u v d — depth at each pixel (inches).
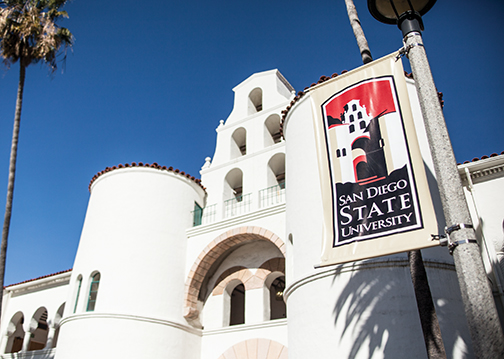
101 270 618.8
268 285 645.3
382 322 367.2
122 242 636.7
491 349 174.2
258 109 956.6
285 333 572.4
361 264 399.5
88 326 572.4
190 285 649.6
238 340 606.5
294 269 465.7
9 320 875.4
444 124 230.4
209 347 626.8
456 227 202.2
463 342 357.7
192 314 631.8
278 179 789.2
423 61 252.2
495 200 499.5
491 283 454.0
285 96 916.0
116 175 705.0
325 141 349.1
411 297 371.6
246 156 787.4
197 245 677.3
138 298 599.2
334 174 331.6
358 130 337.4
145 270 622.8
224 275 681.0
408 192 291.1
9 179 538.9
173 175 727.1
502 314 435.8
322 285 417.7
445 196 212.4
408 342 352.2
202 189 775.7
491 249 473.1
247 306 630.5
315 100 371.6
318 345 393.7
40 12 623.8
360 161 324.8
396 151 311.3
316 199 478.9
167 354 581.0
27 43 598.2
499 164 508.1
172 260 653.9
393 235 282.4
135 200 677.9
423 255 396.8
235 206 757.3
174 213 694.5
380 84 343.3
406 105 322.7
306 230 469.1
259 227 627.2
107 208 674.2
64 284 839.7
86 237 669.9
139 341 568.7
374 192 306.2
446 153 221.0
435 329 265.9
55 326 800.3
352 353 368.2
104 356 551.2
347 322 383.2
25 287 889.5
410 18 269.4
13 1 610.9
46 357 773.3
